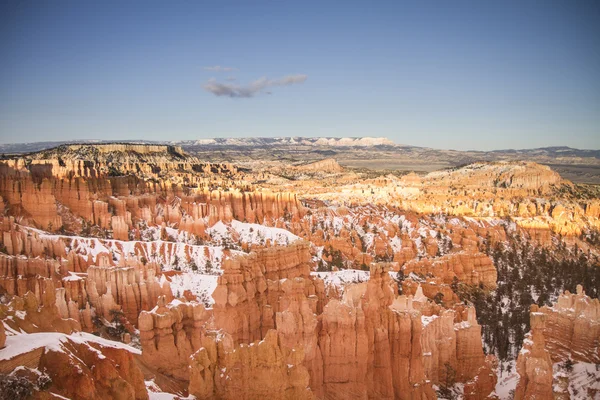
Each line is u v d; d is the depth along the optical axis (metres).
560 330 65.00
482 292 121.19
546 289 134.25
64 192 158.25
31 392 31.27
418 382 56.31
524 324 98.19
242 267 64.69
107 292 82.31
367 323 54.84
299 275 80.25
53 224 142.62
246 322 61.88
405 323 55.84
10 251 103.31
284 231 169.50
